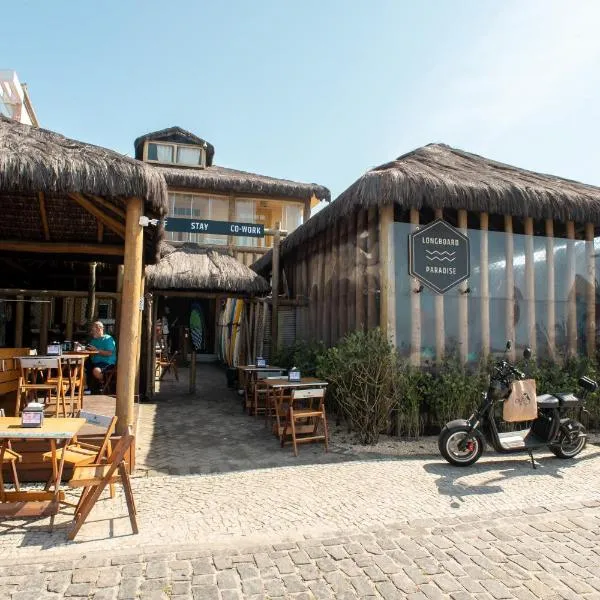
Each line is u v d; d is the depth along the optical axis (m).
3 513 3.80
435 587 3.02
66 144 5.32
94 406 6.57
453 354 7.42
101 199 5.96
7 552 3.37
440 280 7.47
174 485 4.86
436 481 5.02
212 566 3.22
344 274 8.87
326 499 4.48
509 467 5.57
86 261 8.91
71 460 4.08
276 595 2.90
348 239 8.75
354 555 3.40
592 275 8.32
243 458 5.87
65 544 3.51
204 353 19.30
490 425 5.67
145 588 2.95
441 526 3.90
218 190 17.39
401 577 3.12
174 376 14.83
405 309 7.34
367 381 6.55
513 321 7.79
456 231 7.62
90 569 3.15
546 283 8.06
